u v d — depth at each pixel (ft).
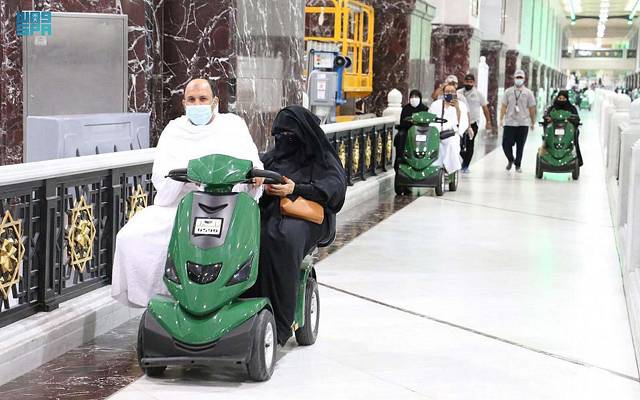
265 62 30.07
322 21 50.90
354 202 39.45
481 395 15.67
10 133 28.81
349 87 50.47
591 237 32.89
